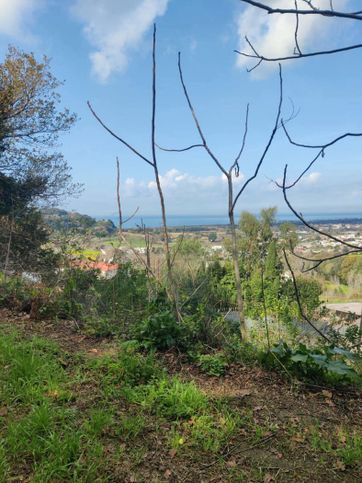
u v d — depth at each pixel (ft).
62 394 10.92
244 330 15.80
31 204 58.90
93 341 16.53
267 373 13.98
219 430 9.93
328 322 20.98
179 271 20.36
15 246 41.04
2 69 55.01
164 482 8.06
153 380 12.19
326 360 13.51
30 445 8.54
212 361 13.94
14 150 59.57
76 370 12.76
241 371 14.02
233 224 15.56
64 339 16.53
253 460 8.98
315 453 9.34
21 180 59.88
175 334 15.34
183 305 17.52
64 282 23.06
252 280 21.38
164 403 10.93
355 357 13.88
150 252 19.61
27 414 9.86
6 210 55.11
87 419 9.87
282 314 19.75
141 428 9.78
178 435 9.45
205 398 11.29
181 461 8.76
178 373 13.37
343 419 11.18
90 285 21.98
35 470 7.90
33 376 11.73
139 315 17.74
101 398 11.07
